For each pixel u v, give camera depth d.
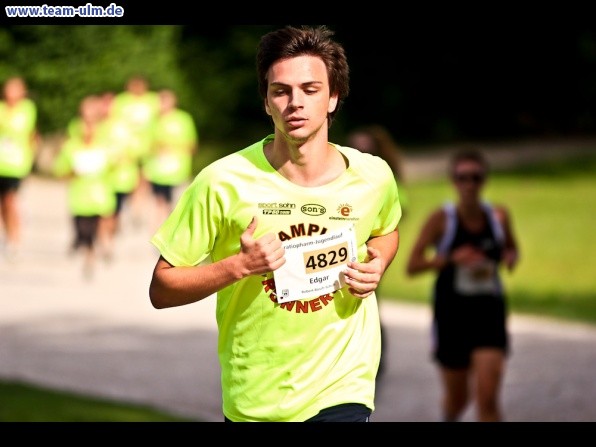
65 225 54.94
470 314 20.84
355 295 11.46
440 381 27.86
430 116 92.31
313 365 11.62
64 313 35.75
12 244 44.44
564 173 72.69
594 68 91.25
